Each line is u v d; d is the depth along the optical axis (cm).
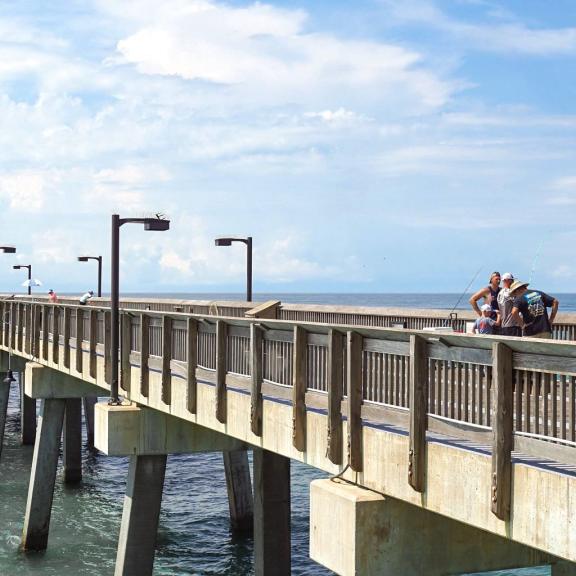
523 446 862
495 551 1109
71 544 2655
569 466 860
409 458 1006
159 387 1803
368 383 1121
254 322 1387
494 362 883
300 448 1250
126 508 1892
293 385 1256
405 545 1076
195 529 2800
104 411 1875
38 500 2616
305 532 2744
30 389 2720
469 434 930
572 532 796
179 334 1730
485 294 1553
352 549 1062
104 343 2144
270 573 1712
